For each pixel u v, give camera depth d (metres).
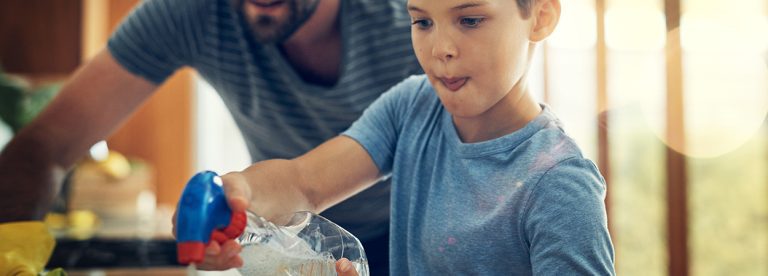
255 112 1.28
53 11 2.71
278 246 0.68
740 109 2.05
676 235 2.04
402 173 0.80
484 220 0.71
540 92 2.24
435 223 0.74
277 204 0.75
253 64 1.22
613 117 2.13
